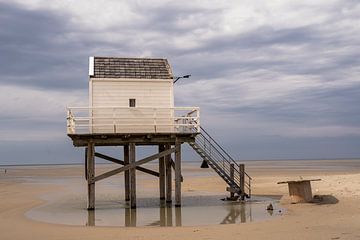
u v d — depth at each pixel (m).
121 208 26.88
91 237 17.33
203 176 62.06
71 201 32.03
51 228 19.66
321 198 25.95
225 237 16.55
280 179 47.38
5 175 82.69
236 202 28.67
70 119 25.02
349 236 15.85
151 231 18.39
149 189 42.28
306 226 18.33
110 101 26.56
